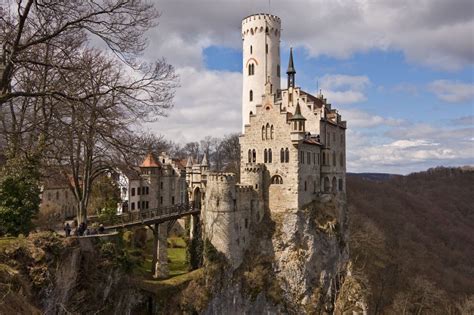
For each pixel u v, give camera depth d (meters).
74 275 36.62
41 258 32.84
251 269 71.00
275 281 71.25
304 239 74.75
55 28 23.53
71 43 24.64
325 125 84.94
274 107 76.06
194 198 93.06
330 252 78.81
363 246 105.19
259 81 95.44
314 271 75.56
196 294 60.03
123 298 45.59
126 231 73.81
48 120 27.48
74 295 36.53
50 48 26.38
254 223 75.19
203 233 70.06
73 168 43.34
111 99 28.20
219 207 68.12
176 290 58.34
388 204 164.00
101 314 39.91
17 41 21.81
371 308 82.38
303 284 72.19
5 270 27.72
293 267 71.94
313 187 81.00
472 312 86.38
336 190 89.00
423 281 95.69
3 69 22.75
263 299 69.00
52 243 34.84
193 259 70.25
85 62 25.98
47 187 68.75
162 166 100.19
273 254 73.19
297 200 74.00
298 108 74.44
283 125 75.06
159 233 63.66
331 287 78.19
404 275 103.25
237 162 132.50
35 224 48.12
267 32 95.69
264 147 77.19
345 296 77.12
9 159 38.94
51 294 33.00
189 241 74.12
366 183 185.62
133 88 25.38
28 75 28.42
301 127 74.38
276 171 75.81
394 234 134.88
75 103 24.11
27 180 39.41
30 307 25.56
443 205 191.75
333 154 88.75
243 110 98.56
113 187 73.50
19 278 28.53
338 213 86.88
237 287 67.94
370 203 156.75
